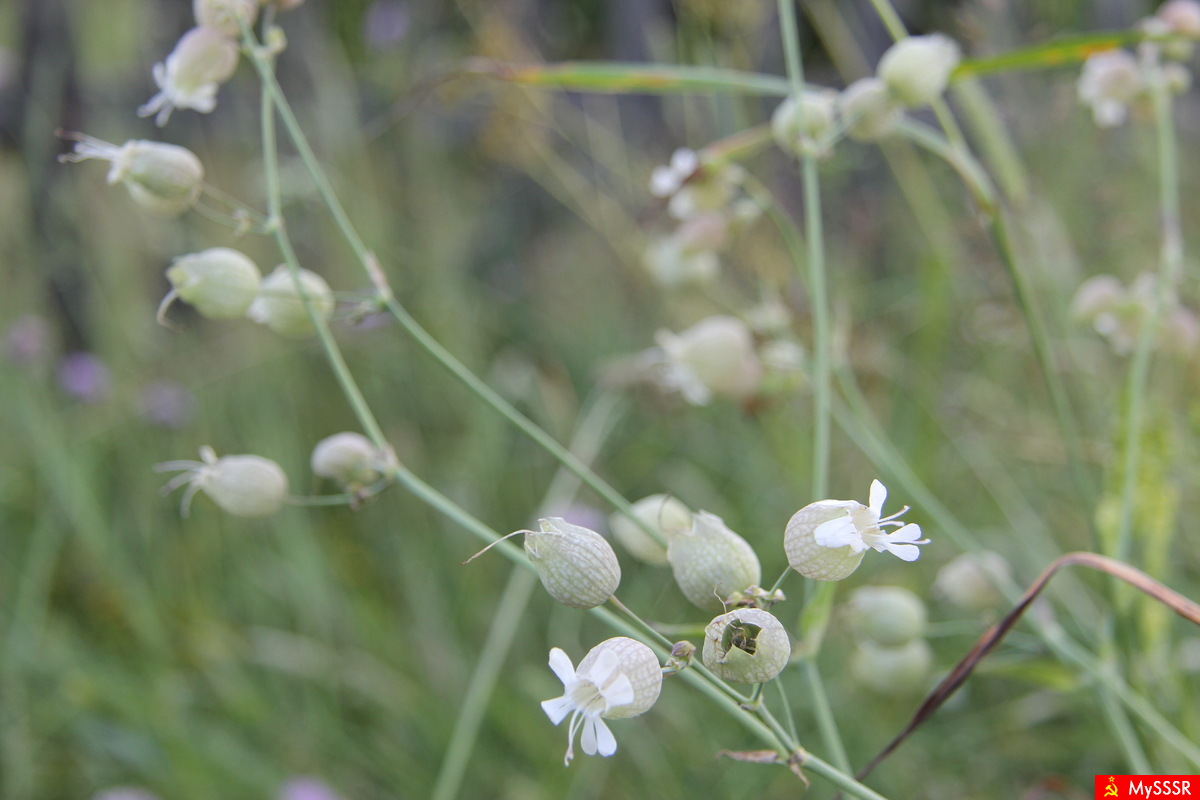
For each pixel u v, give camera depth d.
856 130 0.46
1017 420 0.71
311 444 0.84
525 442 0.85
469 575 0.72
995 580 0.46
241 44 0.45
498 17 0.83
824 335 0.43
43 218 0.94
